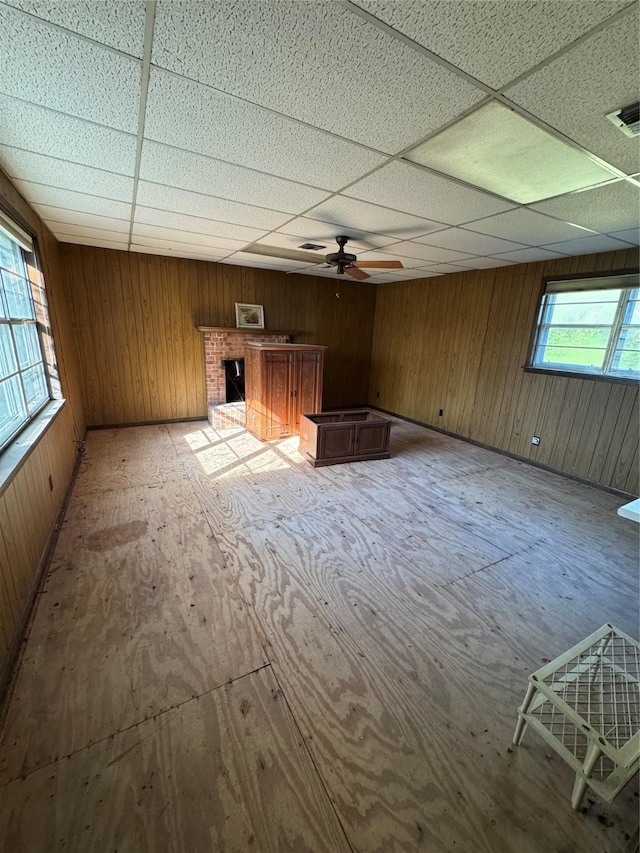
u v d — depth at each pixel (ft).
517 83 4.06
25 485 6.70
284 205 8.48
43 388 10.34
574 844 3.59
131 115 4.96
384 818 3.72
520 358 14.38
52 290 11.47
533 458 14.08
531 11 3.11
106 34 3.51
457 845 3.55
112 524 8.91
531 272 13.75
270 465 13.12
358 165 6.27
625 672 4.76
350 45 3.58
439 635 6.04
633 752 3.62
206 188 7.61
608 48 3.48
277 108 4.70
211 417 17.37
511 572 7.73
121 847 3.43
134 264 15.44
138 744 4.27
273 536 8.69
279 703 4.83
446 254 12.99
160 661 5.35
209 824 3.62
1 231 7.42
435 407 18.67
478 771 4.17
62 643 5.57
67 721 4.49
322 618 6.28
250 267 17.93
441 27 3.32
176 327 16.85
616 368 11.71
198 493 10.73
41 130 5.39
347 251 13.10
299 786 3.95
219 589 6.86
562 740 4.44
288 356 15.51
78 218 10.28
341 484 11.83
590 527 9.64
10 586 5.56
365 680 5.20
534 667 5.54
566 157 5.71
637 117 4.61
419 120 4.87
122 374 16.22
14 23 3.37
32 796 3.76
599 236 9.85
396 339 20.98
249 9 3.20
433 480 12.42
